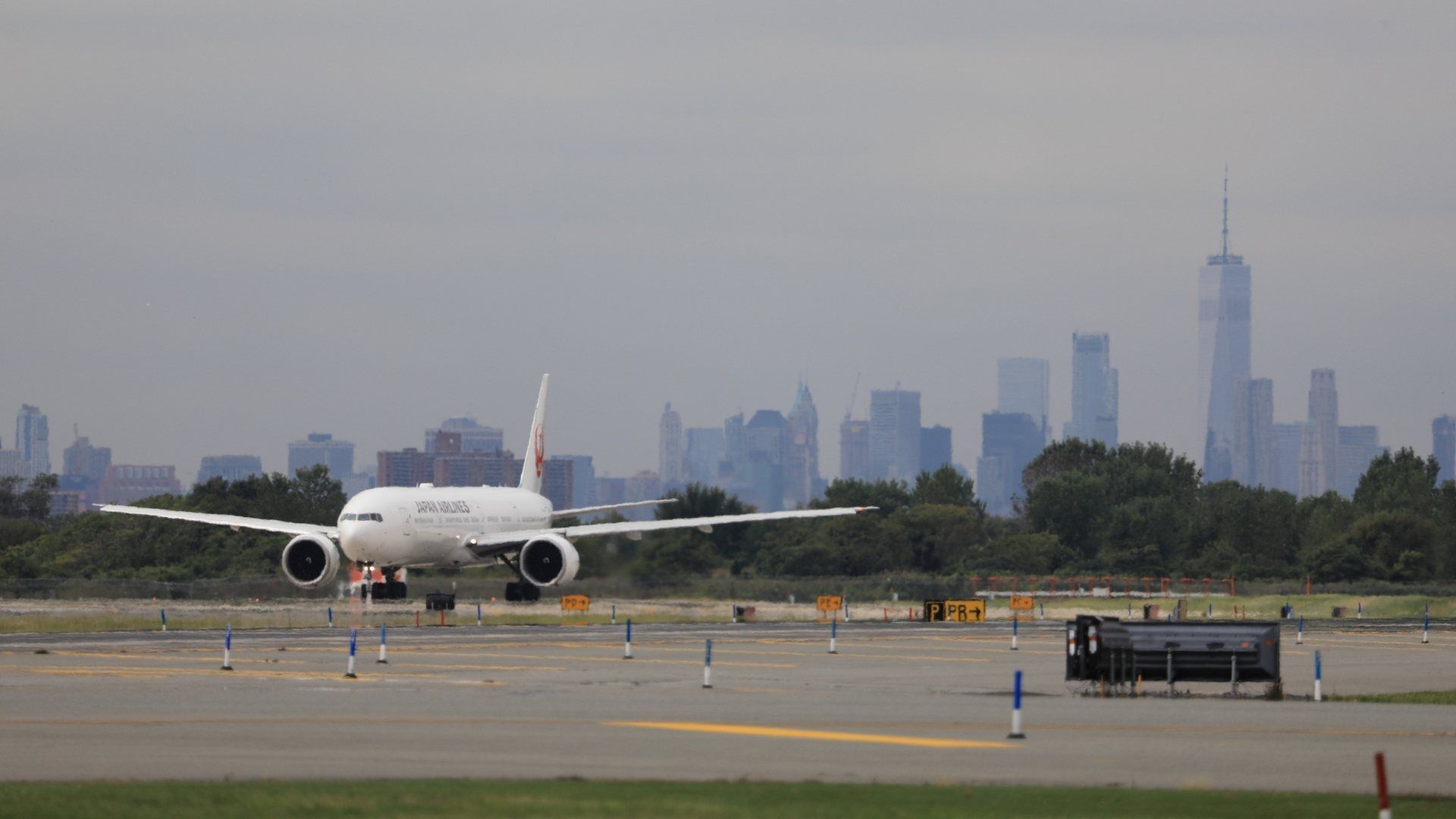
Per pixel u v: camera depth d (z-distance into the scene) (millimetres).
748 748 69875
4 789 56750
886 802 55562
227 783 58469
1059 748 70312
